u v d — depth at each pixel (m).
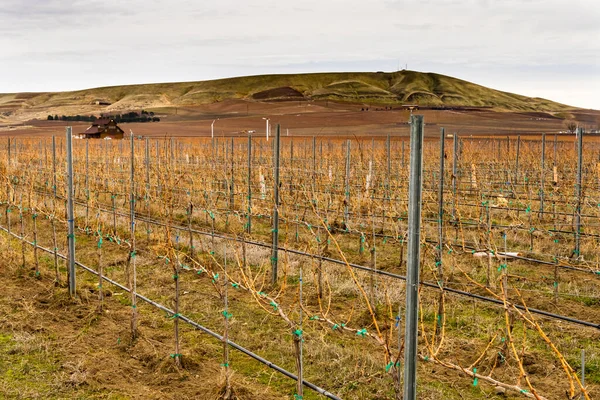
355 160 23.70
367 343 7.11
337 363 6.45
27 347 6.73
